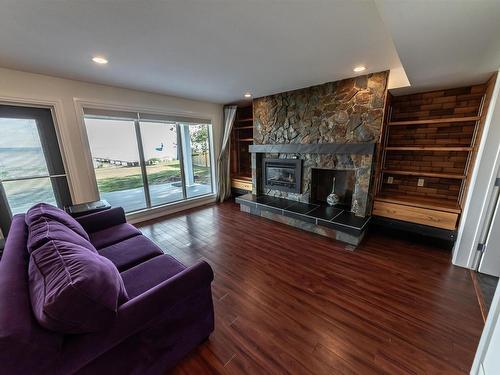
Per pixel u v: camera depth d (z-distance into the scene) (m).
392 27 1.37
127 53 2.10
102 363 0.98
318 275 2.25
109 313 0.91
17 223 1.74
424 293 1.96
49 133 2.85
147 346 1.15
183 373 1.32
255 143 4.34
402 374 1.28
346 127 3.09
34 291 0.95
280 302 1.88
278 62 2.35
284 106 3.75
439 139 2.94
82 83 2.98
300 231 3.34
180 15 1.50
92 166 3.20
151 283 1.52
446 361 1.35
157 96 3.76
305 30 1.70
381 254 2.62
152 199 4.54
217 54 2.14
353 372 1.30
